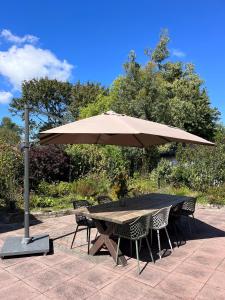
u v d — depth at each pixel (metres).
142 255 4.67
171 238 5.56
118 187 8.27
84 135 5.16
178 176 10.46
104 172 10.60
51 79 33.38
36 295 3.41
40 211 7.35
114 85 19.92
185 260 4.44
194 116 23.39
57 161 9.65
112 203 5.40
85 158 10.66
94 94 31.19
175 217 5.70
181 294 3.41
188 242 5.31
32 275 3.94
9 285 3.66
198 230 6.11
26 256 4.62
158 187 10.31
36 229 6.20
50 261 4.42
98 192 9.03
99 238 4.57
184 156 10.77
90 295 3.39
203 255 4.65
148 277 3.86
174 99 22.50
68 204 8.19
